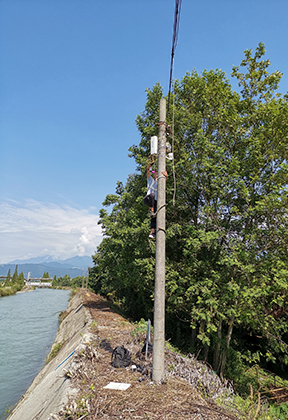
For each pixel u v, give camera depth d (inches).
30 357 789.2
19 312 1769.2
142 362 271.4
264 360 633.0
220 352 525.3
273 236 434.0
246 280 410.9
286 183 434.9
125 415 169.8
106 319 615.5
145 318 878.4
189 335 720.3
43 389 329.1
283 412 255.9
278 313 467.2
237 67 555.5
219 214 466.3
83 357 276.1
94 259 1256.2
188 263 485.7
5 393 546.3
